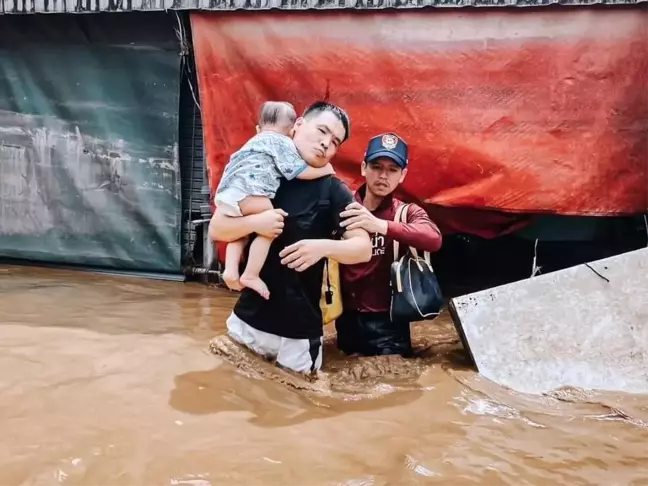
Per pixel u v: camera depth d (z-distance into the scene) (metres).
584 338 4.14
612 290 4.26
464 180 5.82
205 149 6.29
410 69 5.73
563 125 5.59
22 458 2.63
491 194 5.76
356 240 3.72
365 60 5.79
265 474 2.63
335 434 3.07
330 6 5.70
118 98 6.60
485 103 5.67
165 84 6.48
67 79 6.67
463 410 3.50
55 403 3.16
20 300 5.39
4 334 4.21
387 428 3.19
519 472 2.80
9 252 7.08
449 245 7.48
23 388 3.31
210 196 6.28
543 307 4.22
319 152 3.75
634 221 6.73
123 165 6.69
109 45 6.52
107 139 6.68
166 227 6.71
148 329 4.58
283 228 3.73
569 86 5.54
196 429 3.00
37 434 2.84
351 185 5.98
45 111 6.76
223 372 3.69
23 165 6.89
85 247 6.91
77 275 6.81
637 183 5.57
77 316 4.89
